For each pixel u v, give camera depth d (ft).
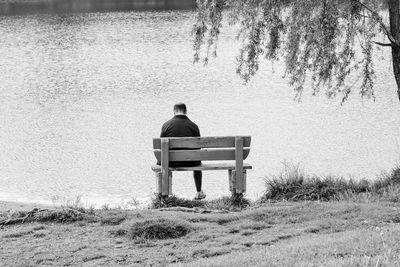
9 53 214.90
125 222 43.39
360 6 57.77
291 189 56.08
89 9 388.57
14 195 65.21
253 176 72.02
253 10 59.47
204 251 37.78
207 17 60.64
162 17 315.37
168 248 38.73
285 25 59.47
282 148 86.58
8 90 148.36
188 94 135.03
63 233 42.16
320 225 41.86
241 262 32.24
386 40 132.05
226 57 185.47
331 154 82.64
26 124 108.88
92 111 119.34
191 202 53.42
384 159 79.30
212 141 54.13
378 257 29.63
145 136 97.14
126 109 120.26
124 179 72.38
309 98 124.77
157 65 178.70
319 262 29.94
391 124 99.86
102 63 186.80
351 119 104.94
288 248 34.17
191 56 191.52
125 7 391.65
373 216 43.37
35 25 305.12
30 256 37.93
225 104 122.21
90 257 37.52
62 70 177.37
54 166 79.41
